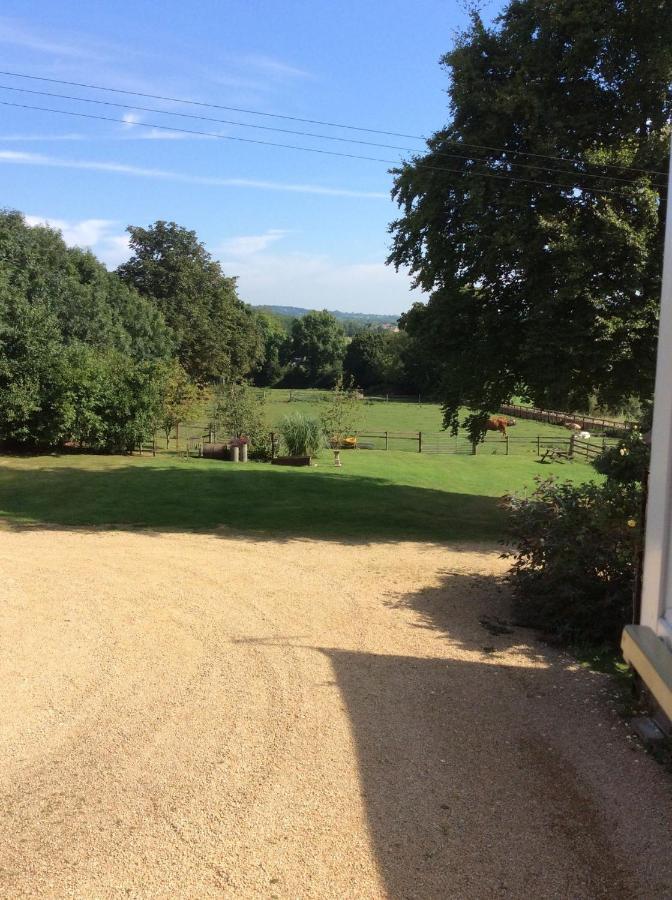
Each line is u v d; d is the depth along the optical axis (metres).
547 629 6.96
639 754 4.28
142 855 3.12
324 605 7.67
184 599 7.75
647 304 12.31
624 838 3.37
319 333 108.75
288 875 3.01
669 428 4.12
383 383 95.50
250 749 4.22
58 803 3.56
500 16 14.34
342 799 3.66
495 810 3.60
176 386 27.19
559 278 12.70
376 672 5.62
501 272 13.80
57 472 19.36
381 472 22.92
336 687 5.27
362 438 40.78
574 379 13.61
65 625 6.69
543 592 7.26
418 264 15.57
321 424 26.53
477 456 30.80
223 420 27.36
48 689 5.12
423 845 3.27
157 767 3.97
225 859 3.11
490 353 14.02
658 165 12.66
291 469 22.41
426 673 5.64
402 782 3.87
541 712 4.92
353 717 4.73
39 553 9.95
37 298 39.00
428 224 14.62
